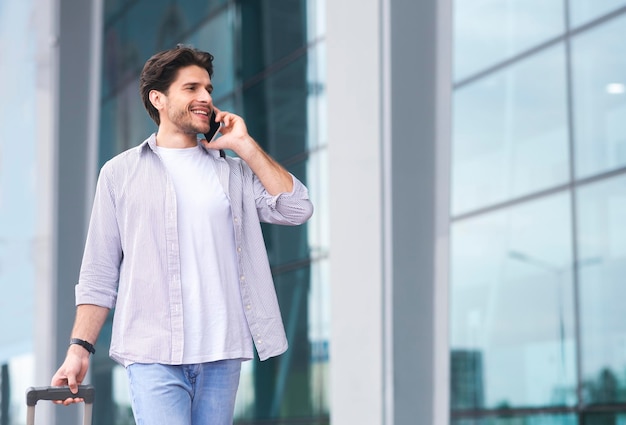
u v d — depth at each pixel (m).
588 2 9.25
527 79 9.80
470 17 10.48
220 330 3.62
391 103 8.74
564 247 9.36
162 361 3.58
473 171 10.35
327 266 13.57
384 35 8.84
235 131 3.75
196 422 3.67
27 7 18.27
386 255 8.72
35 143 18.84
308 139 14.01
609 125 8.99
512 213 9.88
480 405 10.07
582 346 9.11
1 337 20.06
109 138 17.12
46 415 16.05
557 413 9.28
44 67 16.89
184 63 3.74
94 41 16.89
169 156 3.74
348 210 9.08
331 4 9.36
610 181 8.95
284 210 3.79
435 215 8.88
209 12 16.11
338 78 9.25
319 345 13.70
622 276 8.79
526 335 9.65
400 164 8.76
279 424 14.40
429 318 8.80
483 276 10.15
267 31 14.88
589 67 9.20
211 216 3.68
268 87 14.90
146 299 3.62
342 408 9.10
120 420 17.83
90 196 16.53
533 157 9.71
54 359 15.78
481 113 10.29
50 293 16.05
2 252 19.98
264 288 3.74
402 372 8.66
